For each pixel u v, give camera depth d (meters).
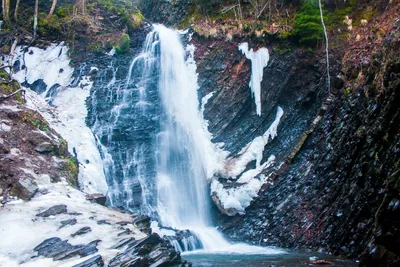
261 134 13.71
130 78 16.19
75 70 16.02
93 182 11.97
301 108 13.47
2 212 8.09
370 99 9.55
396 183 5.39
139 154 14.09
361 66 11.13
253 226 11.40
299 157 11.98
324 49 13.77
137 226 8.44
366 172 8.39
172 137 14.86
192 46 16.67
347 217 8.59
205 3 18.38
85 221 8.05
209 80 15.39
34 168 9.98
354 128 9.85
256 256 9.00
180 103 15.34
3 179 9.06
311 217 10.00
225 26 16.23
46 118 13.26
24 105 12.62
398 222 5.15
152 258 6.59
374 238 5.69
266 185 12.05
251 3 16.91
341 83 12.06
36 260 6.59
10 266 6.39
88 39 17.19
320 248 9.05
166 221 12.82
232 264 8.11
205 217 12.89
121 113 14.90
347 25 13.76
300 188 11.02
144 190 13.25
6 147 10.05
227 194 12.38
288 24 14.94
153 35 17.52
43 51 16.45
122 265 6.19
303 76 13.88
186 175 13.88
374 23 12.72
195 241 10.61
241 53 15.20
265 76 14.45
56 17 17.56
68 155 11.94
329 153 10.70
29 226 7.62
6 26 16.70
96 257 6.30
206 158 13.55
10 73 13.85
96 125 14.15
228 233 11.74
